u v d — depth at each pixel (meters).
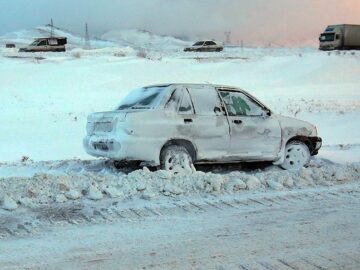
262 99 26.22
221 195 8.16
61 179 8.27
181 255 5.67
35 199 7.59
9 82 29.03
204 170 10.55
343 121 20.83
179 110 9.61
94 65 35.88
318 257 5.66
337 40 51.28
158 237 6.24
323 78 33.81
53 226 6.59
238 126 10.02
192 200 7.84
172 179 8.47
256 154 10.25
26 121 20.39
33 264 5.40
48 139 17.36
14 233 6.32
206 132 9.70
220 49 54.22
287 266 5.40
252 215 7.16
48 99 25.27
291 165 10.72
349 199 8.07
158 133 9.27
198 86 9.95
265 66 37.78
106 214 7.09
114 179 8.55
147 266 5.36
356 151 13.09
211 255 5.68
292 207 7.58
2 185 7.96
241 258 5.60
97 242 6.05
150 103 9.62
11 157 14.29
